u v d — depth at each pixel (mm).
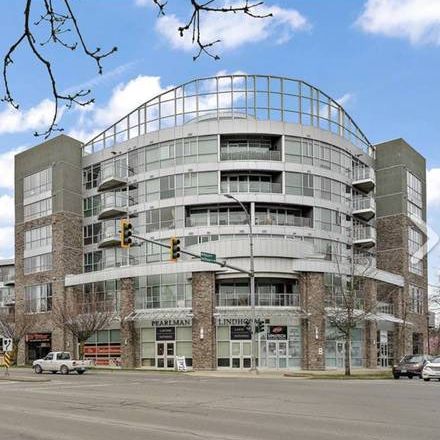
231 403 18750
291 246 49438
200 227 54094
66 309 56562
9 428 13695
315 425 13508
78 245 62938
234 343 48750
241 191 54438
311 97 58094
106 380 33469
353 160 61031
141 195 57812
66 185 62844
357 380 34844
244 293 49656
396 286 60375
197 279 49531
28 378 35250
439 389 25109
